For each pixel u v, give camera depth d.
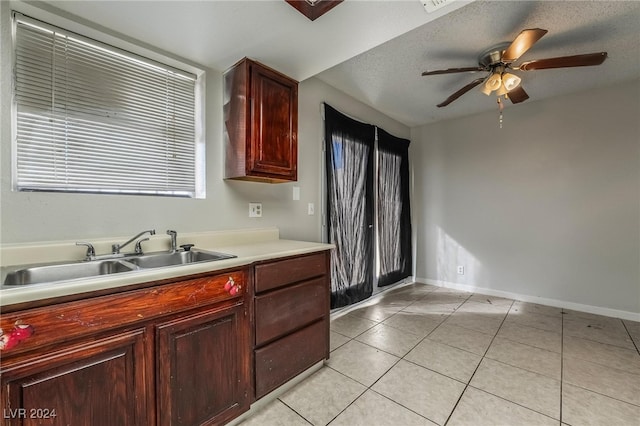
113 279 1.02
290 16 1.45
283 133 2.03
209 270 1.30
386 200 3.77
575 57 1.89
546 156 3.24
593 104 2.97
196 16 1.43
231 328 1.40
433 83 2.79
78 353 0.96
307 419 1.48
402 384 1.77
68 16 1.39
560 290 3.17
